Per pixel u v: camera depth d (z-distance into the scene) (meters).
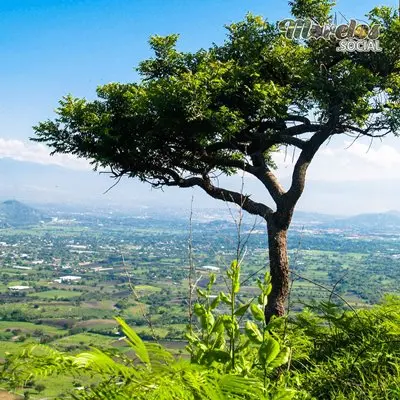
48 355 1.13
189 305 2.02
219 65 9.73
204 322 1.95
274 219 9.05
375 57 9.68
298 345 2.80
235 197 9.84
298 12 10.16
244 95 9.94
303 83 9.89
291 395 1.75
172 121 9.31
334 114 9.16
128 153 9.93
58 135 9.87
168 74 10.98
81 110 9.64
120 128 9.84
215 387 1.27
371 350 2.71
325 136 9.30
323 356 2.83
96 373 1.17
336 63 10.09
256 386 1.44
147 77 11.03
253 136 10.09
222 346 1.90
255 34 10.19
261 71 10.26
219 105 10.12
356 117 9.00
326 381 2.49
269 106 9.17
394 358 2.63
